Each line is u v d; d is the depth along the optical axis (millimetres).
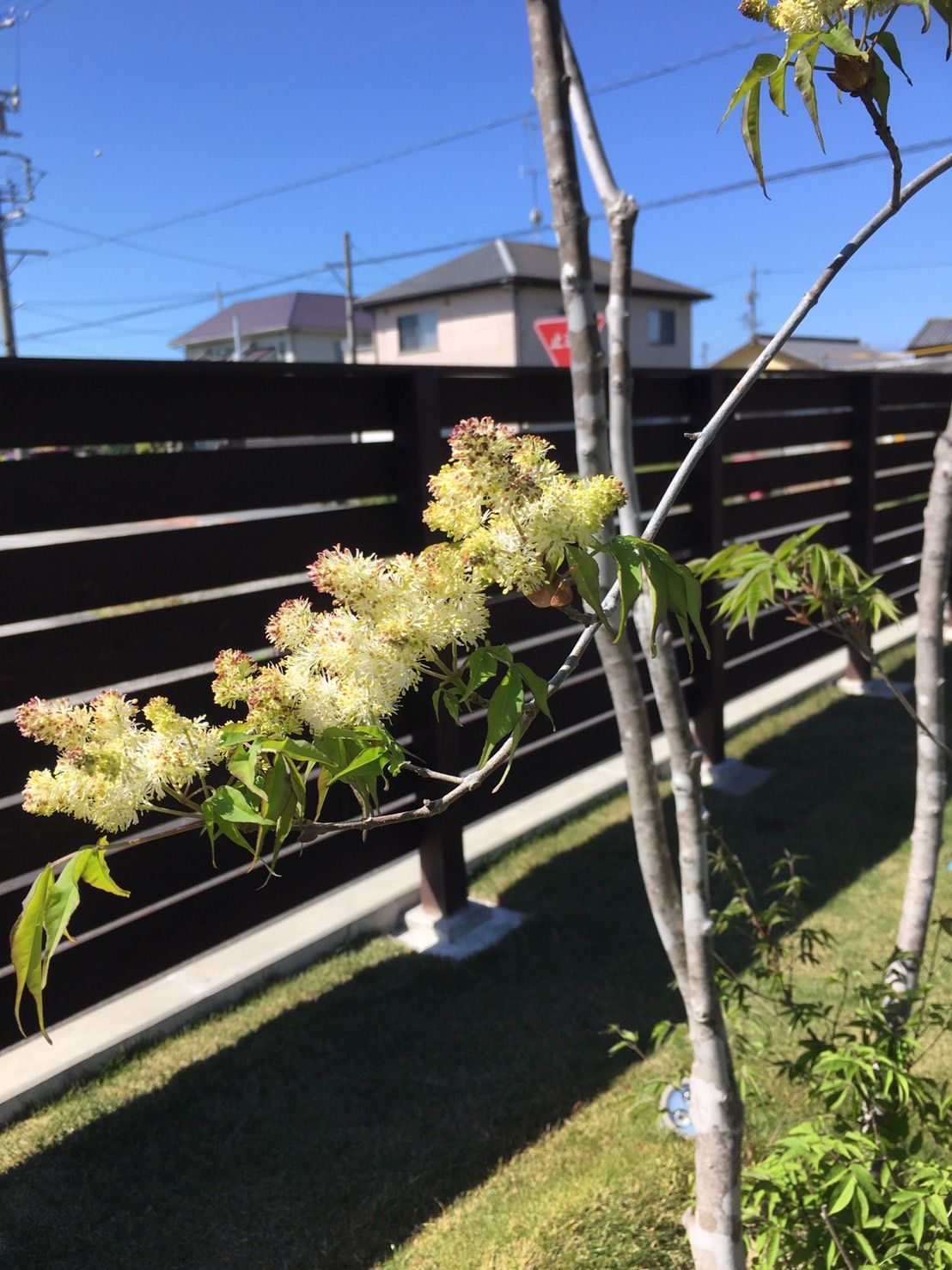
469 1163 2395
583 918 3582
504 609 3750
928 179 1235
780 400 5297
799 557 2191
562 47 1644
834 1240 1688
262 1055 2854
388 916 3609
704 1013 1814
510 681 993
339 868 3234
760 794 4680
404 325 26359
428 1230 2191
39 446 2418
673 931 1920
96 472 2529
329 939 3422
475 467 962
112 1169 2424
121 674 2652
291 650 1066
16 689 2457
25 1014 2525
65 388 2447
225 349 39594
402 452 3246
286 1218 2254
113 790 903
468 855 4012
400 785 3416
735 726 5574
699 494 4746
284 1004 3123
